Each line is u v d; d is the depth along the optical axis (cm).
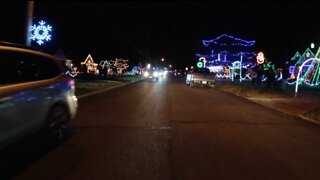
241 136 927
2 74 642
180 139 870
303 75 3769
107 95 2180
